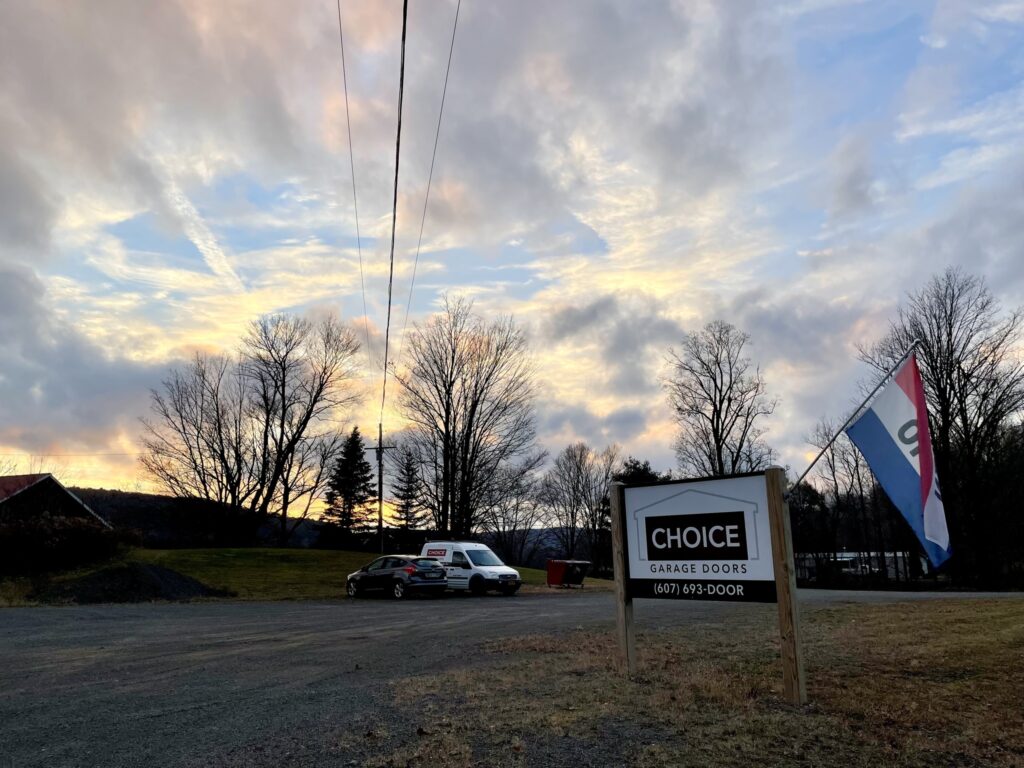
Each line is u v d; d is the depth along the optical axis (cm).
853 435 848
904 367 817
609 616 1603
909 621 1262
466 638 1221
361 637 1278
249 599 2386
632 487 819
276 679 842
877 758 499
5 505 3459
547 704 657
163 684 819
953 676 762
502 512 6738
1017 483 4081
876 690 697
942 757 502
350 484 6894
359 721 615
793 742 535
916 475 792
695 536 755
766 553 697
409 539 5466
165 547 5462
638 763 492
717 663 860
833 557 5928
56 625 1512
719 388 5006
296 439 5641
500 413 5159
